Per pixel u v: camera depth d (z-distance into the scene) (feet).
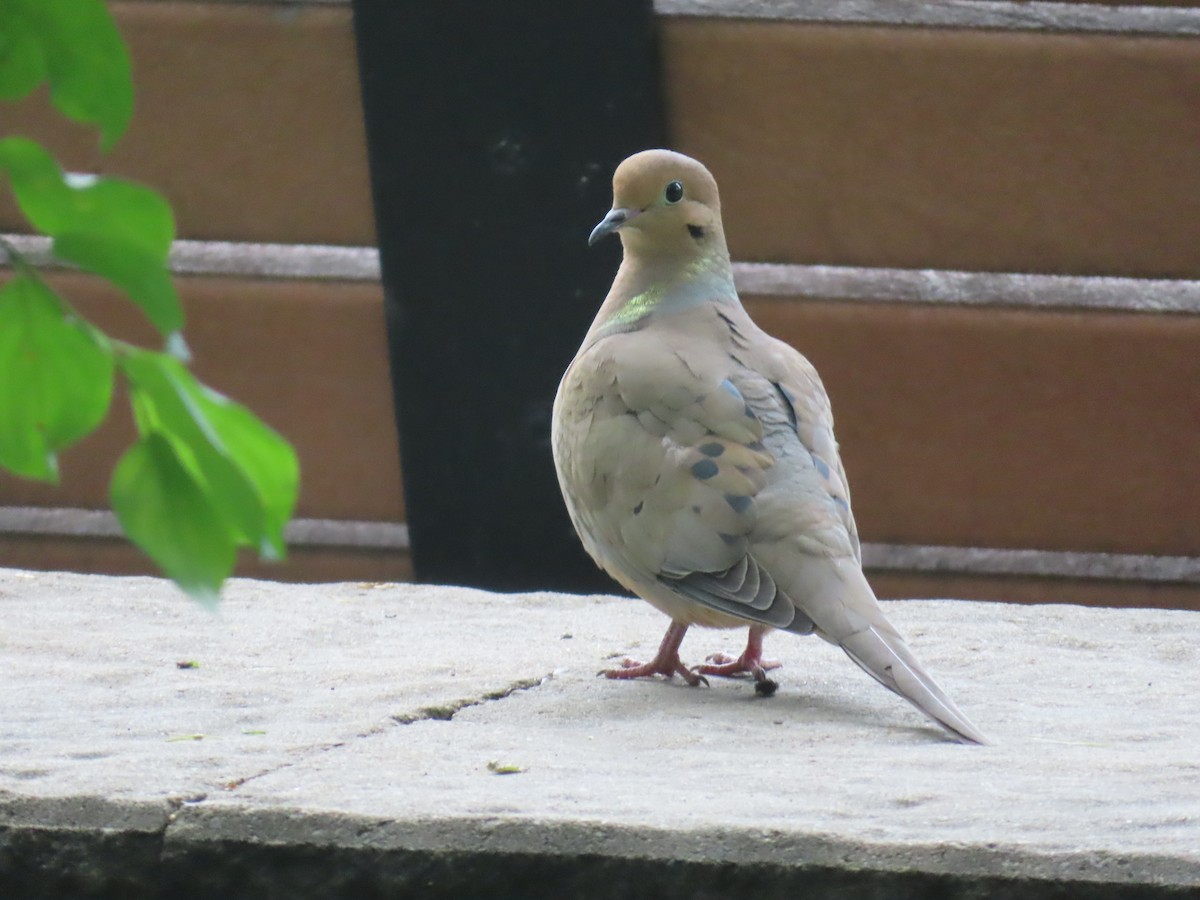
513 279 48.42
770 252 49.57
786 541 26.18
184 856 20.67
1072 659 32.78
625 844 19.69
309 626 34.68
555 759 23.57
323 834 20.40
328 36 48.24
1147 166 47.52
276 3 48.01
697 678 29.53
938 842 19.11
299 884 20.47
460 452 50.90
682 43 47.09
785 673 30.78
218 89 49.21
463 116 46.68
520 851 19.92
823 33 46.78
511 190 47.34
